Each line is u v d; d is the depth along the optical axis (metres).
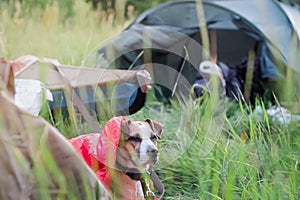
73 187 2.25
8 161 2.14
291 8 8.19
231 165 3.57
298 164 3.64
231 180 3.03
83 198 2.27
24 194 2.14
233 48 9.70
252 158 3.67
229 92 7.97
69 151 2.28
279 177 3.33
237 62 9.71
